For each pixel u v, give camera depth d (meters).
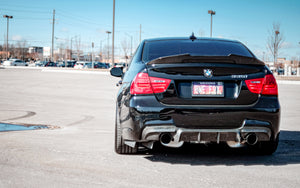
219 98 3.01
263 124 3.03
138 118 3.01
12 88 13.35
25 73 26.72
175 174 2.89
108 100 9.95
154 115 2.98
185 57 3.03
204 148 3.98
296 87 17.88
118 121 3.47
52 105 8.52
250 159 3.46
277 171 3.01
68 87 14.47
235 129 2.97
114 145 3.76
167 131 2.96
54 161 3.26
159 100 3.00
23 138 4.36
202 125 2.96
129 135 3.13
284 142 4.43
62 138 4.43
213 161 3.37
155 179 2.75
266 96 3.09
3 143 4.02
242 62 3.08
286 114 7.65
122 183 2.63
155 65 3.07
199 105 2.97
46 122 5.86
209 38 4.14
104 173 2.90
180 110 2.95
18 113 6.94
